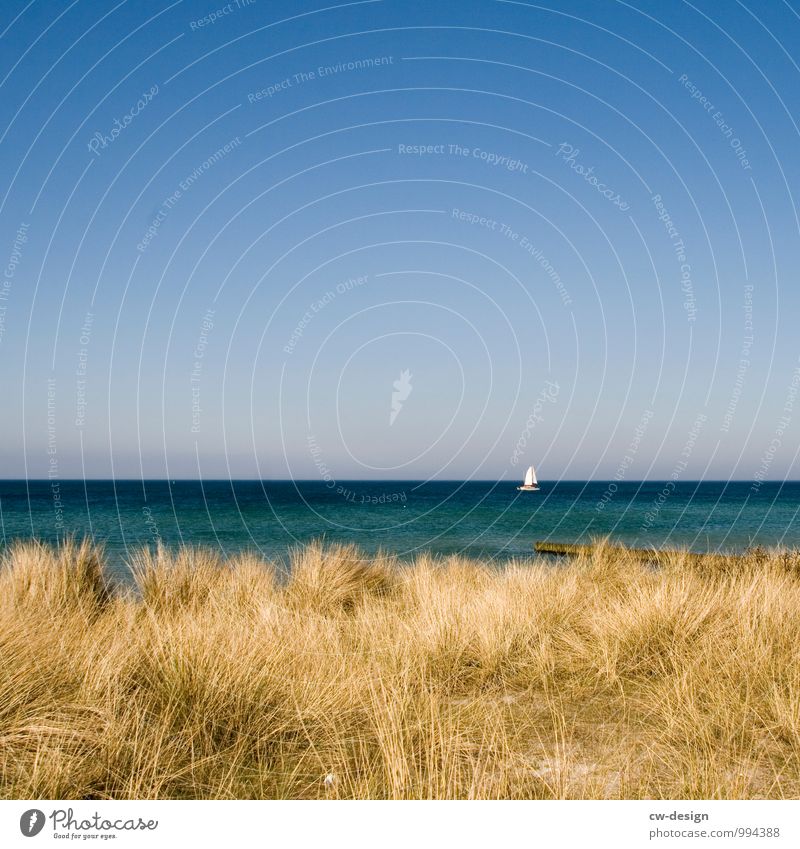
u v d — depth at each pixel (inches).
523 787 131.5
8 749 131.5
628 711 173.3
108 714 142.5
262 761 143.7
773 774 135.9
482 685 198.2
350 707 166.4
